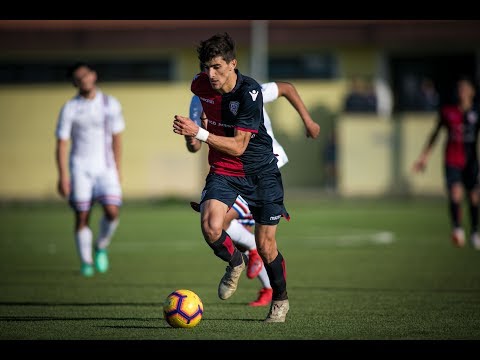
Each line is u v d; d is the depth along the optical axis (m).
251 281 36.12
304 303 29.06
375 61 99.56
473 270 38.78
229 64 23.12
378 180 91.12
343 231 59.75
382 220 68.25
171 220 70.94
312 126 27.92
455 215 48.41
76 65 36.97
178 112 94.25
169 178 94.06
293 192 93.75
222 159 24.36
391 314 26.64
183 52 100.75
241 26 97.06
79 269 40.50
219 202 23.91
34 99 95.38
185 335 23.11
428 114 92.69
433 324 24.80
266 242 24.48
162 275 38.03
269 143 24.48
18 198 95.19
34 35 100.44
